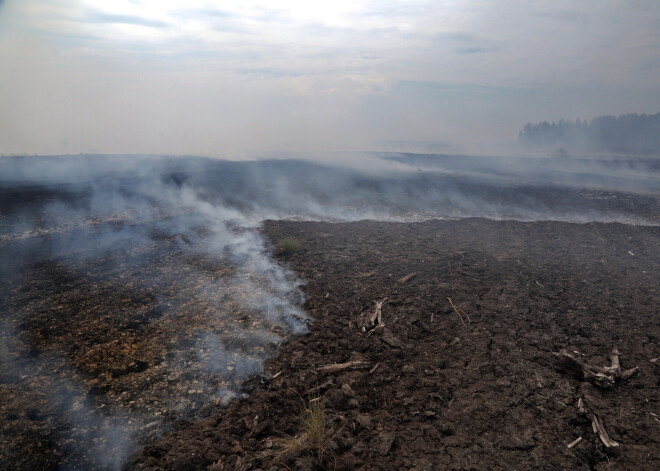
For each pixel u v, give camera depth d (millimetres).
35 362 3436
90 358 3535
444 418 2971
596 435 2779
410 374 3504
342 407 3105
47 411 2871
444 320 4379
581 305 4695
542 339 3994
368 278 5441
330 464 2559
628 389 3254
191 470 2486
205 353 3699
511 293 4984
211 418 2920
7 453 2494
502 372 3482
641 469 2496
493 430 2848
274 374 3447
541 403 3107
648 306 4652
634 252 6586
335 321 4363
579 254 6480
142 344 3791
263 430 2836
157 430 2777
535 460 2580
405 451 2676
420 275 5551
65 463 2463
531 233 7699
